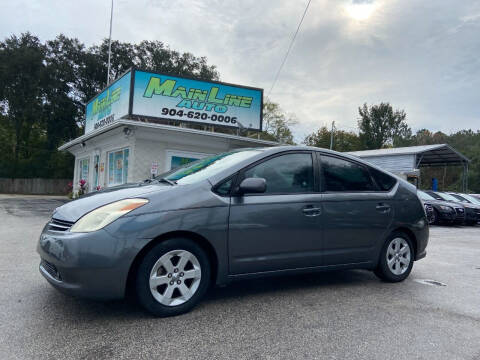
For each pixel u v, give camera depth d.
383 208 4.39
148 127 12.26
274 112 44.28
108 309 3.32
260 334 2.91
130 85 13.66
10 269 4.61
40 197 25.36
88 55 35.41
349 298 3.90
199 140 13.69
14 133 37.62
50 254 2.98
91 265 2.86
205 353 2.56
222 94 15.46
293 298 3.84
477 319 3.41
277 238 3.63
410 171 22.34
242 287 4.19
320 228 3.89
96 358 2.44
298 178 3.90
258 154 3.78
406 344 2.82
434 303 3.85
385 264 4.46
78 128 37.22
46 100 34.75
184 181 3.54
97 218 3.00
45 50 35.06
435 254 7.12
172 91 14.47
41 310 3.26
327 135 53.62
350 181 4.28
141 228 3.00
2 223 9.34
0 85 32.75
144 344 2.66
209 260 3.43
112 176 14.58
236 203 3.44
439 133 69.69
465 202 15.90
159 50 38.97
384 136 52.31
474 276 5.23
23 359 2.40
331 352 2.64
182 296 3.24
